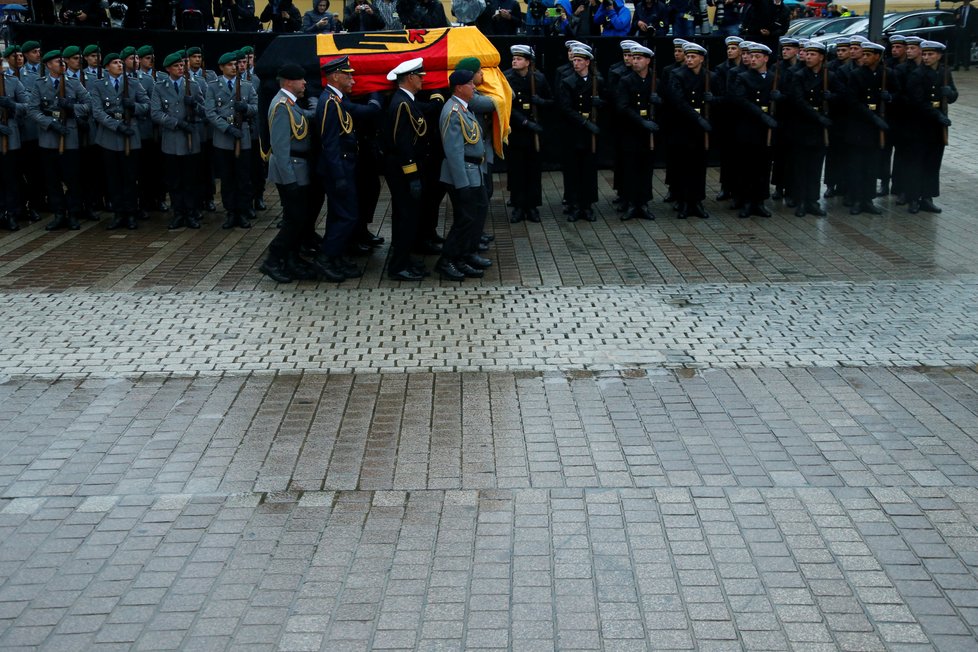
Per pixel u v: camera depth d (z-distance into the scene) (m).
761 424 6.73
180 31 14.50
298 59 10.34
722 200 13.50
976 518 5.50
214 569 5.13
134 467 6.23
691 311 9.02
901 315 8.82
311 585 4.98
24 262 10.86
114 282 10.09
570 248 11.21
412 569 5.11
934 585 4.89
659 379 7.52
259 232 12.20
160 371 7.77
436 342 8.34
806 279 9.91
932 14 25.33
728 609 4.73
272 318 8.98
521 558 5.19
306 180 9.77
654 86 12.11
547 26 16.31
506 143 11.84
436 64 10.44
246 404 7.17
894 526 5.44
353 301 9.45
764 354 7.97
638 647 4.46
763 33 15.30
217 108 12.06
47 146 12.07
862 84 12.12
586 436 6.59
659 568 5.08
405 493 5.88
